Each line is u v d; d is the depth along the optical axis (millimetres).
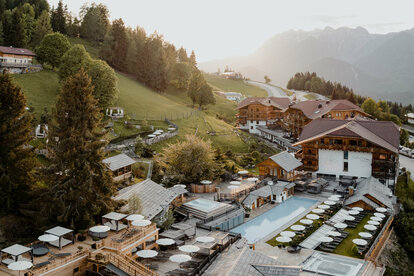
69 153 43375
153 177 71375
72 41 179875
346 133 83250
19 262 30422
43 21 163125
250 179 75562
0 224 41188
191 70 183000
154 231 42844
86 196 43500
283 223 60469
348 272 43938
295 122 128500
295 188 79500
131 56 169375
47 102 99562
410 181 89438
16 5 194750
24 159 46188
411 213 71000
